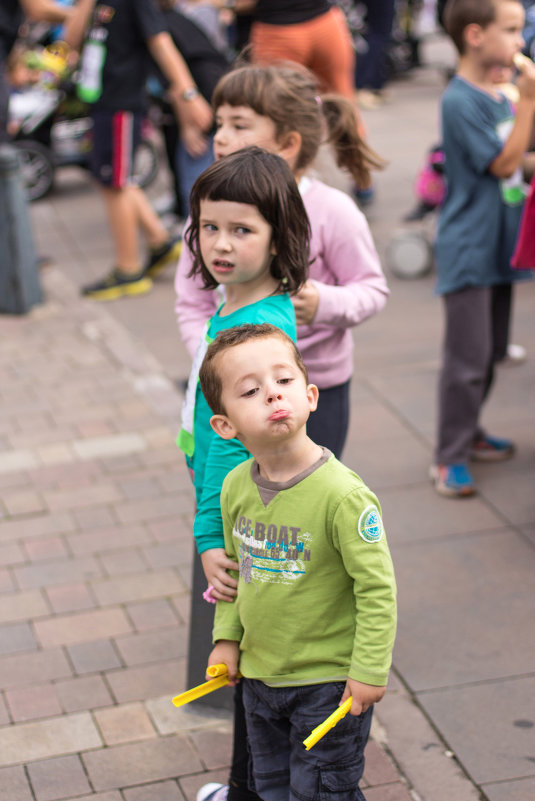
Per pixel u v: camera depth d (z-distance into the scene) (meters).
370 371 5.60
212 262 2.28
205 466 2.37
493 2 3.77
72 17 6.40
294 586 2.06
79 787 2.80
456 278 4.05
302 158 2.77
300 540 2.04
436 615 3.50
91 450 4.82
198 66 6.55
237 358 1.96
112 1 6.21
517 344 5.82
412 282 6.93
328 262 2.79
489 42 3.81
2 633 3.47
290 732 2.24
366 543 2.00
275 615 2.09
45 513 4.26
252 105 2.69
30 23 9.41
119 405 5.30
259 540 2.08
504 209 4.00
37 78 9.27
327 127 3.00
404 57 14.06
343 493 2.00
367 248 2.80
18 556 3.94
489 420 4.93
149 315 6.59
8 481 4.53
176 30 6.51
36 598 3.67
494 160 3.86
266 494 2.06
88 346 6.11
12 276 6.54
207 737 2.99
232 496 2.14
